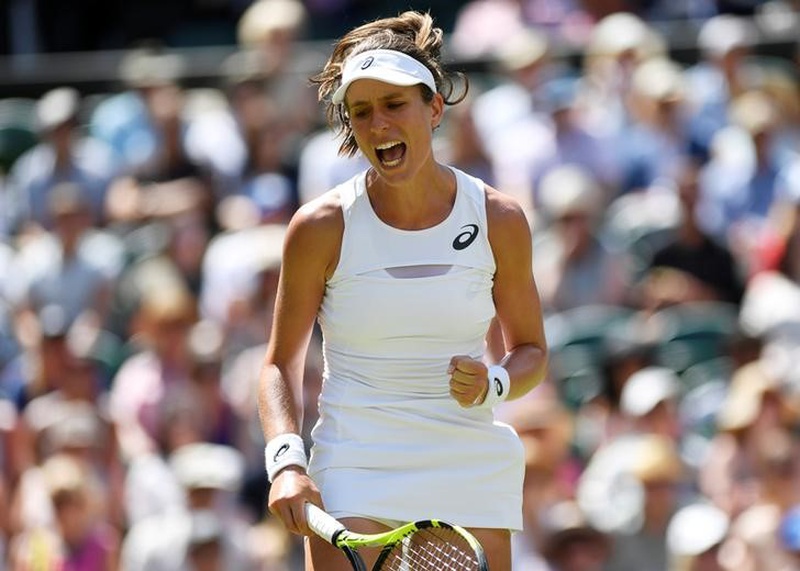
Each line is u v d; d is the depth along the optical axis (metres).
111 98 51.78
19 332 43.44
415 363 17.28
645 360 38.66
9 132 51.09
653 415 37.19
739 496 35.50
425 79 16.72
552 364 40.56
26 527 34.91
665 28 53.59
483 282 17.31
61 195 44.78
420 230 17.12
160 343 38.62
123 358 41.12
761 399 36.56
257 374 38.62
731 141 47.59
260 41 49.84
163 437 37.94
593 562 33.16
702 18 55.03
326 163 45.25
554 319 42.00
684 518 34.25
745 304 42.91
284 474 16.92
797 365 39.97
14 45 56.25
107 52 56.31
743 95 48.97
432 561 17.38
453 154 45.28
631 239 44.44
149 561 34.38
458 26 55.47
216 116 47.91
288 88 48.53
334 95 16.83
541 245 43.31
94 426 36.44
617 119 48.16
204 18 56.94
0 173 50.78
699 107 48.88
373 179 17.27
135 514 36.19
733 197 46.19
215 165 46.94
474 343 17.50
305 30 52.97
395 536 15.98
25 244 45.78
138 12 56.88
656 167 47.09
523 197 45.81
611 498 35.09
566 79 49.72
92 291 43.62
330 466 17.45
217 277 42.19
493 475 17.58
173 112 47.19
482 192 17.38
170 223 44.75
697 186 43.75
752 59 52.12
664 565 34.44
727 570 33.91
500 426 17.72
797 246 43.09
